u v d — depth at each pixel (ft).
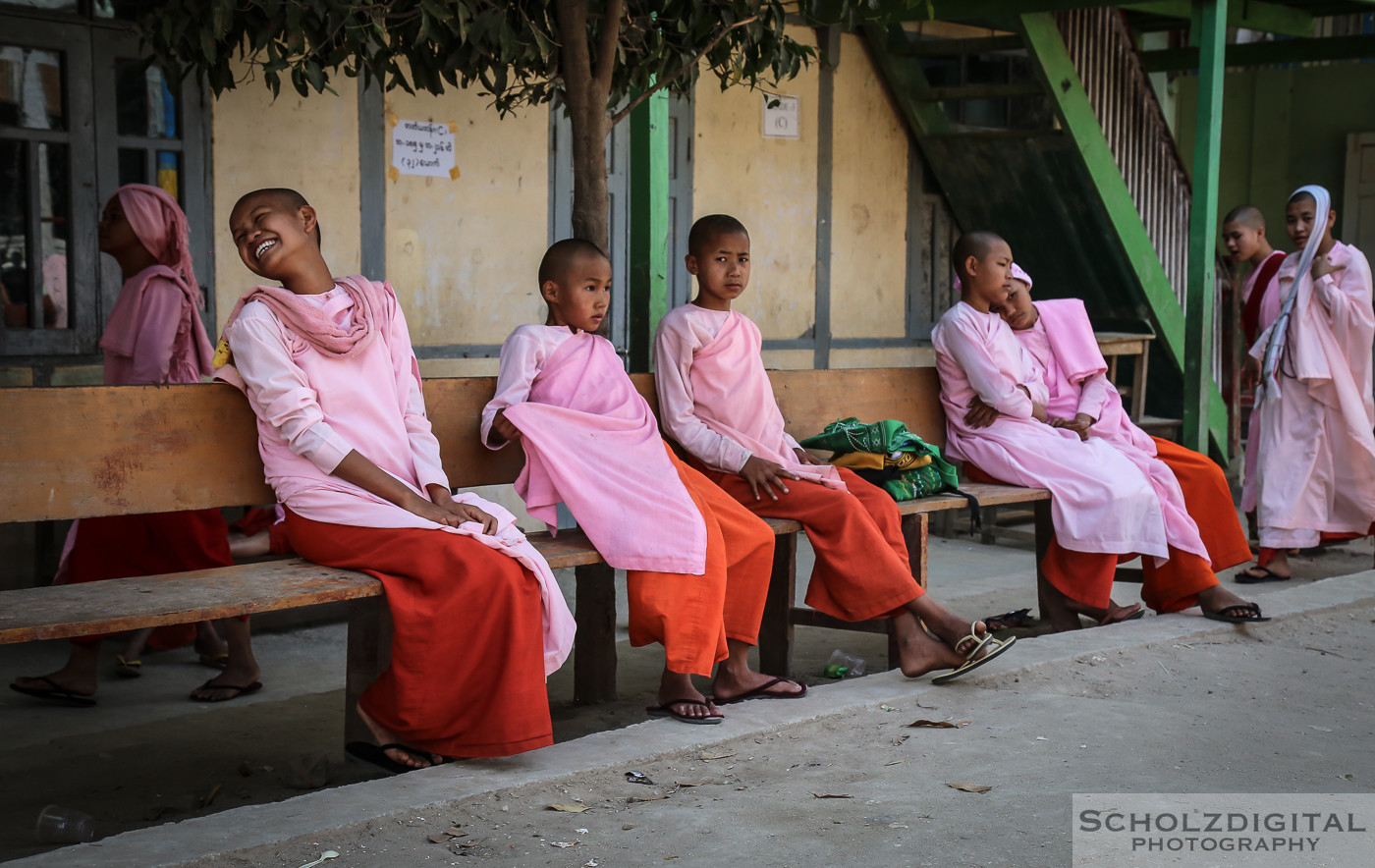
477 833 9.76
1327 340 20.89
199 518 14.33
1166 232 28.66
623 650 17.34
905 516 15.87
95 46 18.60
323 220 21.07
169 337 15.38
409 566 11.14
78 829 10.46
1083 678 14.39
